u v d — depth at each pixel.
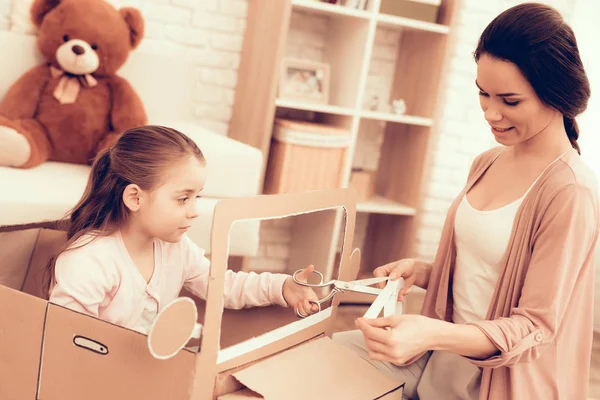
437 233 2.87
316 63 2.50
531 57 0.93
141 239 1.15
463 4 2.71
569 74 0.95
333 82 2.63
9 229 1.20
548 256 0.97
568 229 0.96
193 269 1.27
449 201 2.86
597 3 2.74
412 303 2.56
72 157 2.04
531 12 0.95
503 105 1.00
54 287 1.06
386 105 2.87
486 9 2.74
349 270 1.09
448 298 1.22
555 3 2.89
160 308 1.21
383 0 2.47
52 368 0.81
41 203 1.61
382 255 2.86
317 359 0.93
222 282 0.76
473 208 1.13
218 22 2.57
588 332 1.07
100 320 0.77
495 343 0.92
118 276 1.11
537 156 1.05
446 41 2.51
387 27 2.77
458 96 2.77
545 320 0.96
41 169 1.88
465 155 2.84
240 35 2.62
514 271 1.03
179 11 2.51
